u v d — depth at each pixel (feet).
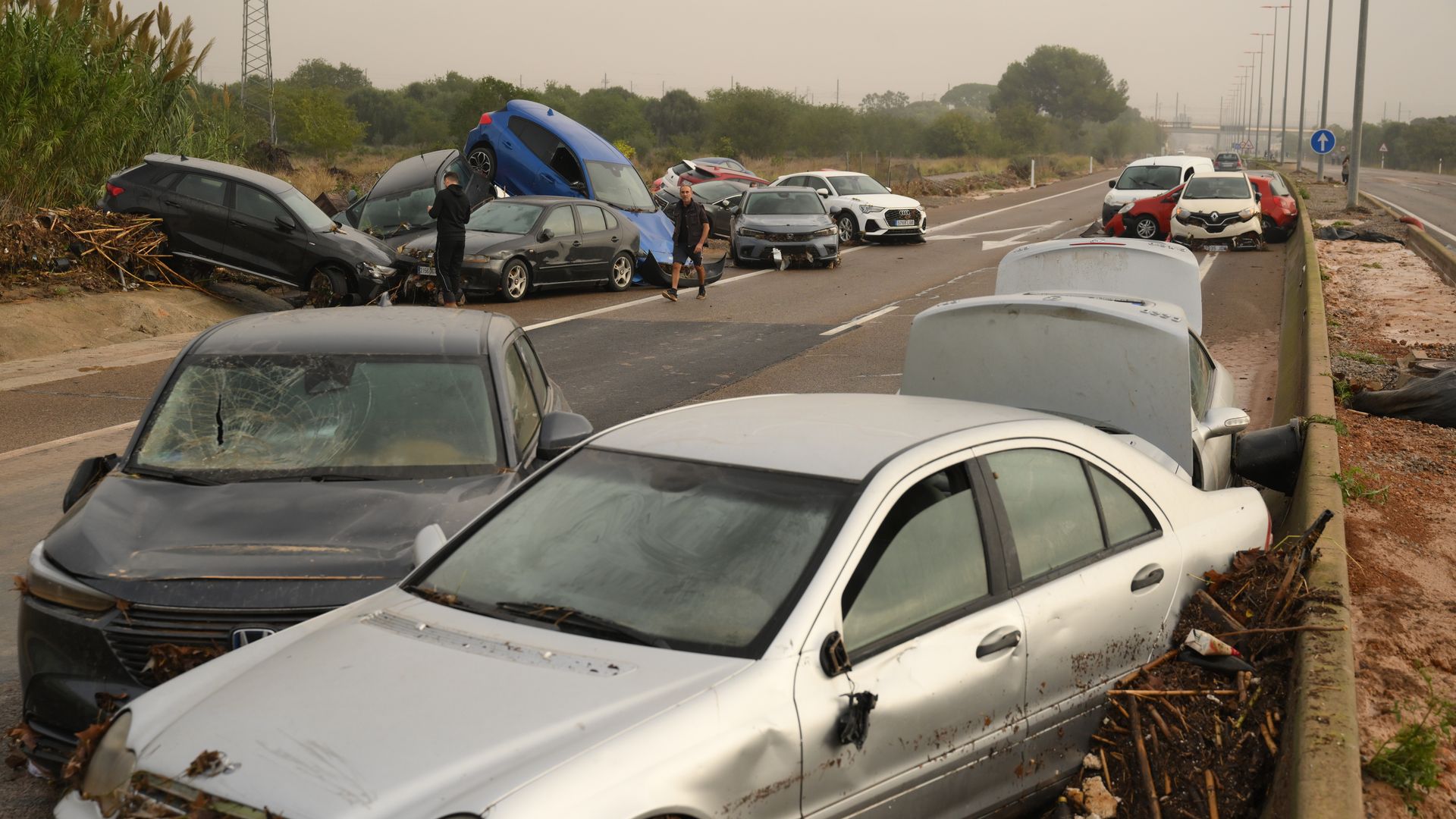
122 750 10.48
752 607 11.14
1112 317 21.39
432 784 9.17
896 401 15.23
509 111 77.61
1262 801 12.98
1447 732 14.88
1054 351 21.89
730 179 114.83
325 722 10.03
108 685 13.85
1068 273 30.55
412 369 18.81
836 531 11.57
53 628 14.15
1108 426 20.68
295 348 19.10
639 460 13.52
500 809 8.82
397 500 16.19
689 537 12.09
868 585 11.53
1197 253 83.15
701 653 10.80
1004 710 12.39
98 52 61.57
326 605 14.15
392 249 58.54
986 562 12.69
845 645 11.12
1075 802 13.11
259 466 16.98
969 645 12.03
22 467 30.40
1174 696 14.02
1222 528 16.08
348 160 207.82
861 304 62.44
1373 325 49.32
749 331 53.26
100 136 59.41
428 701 10.21
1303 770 12.22
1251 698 14.15
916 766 11.54
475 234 62.85
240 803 9.26
